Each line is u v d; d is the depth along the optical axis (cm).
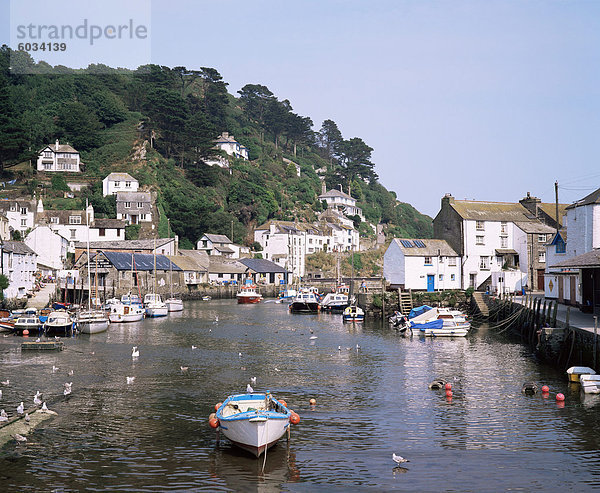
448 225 8338
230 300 12469
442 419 2894
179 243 15150
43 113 17938
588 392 3359
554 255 6481
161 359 4609
